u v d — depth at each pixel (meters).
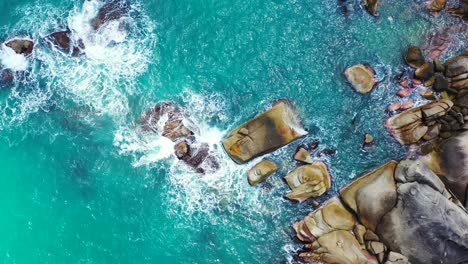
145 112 24.50
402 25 24.48
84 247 23.44
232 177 23.97
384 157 23.73
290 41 24.77
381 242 21.95
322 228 22.70
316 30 24.77
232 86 24.62
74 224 23.69
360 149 23.91
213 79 24.72
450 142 22.59
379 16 24.56
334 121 24.16
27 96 24.72
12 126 24.56
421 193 21.45
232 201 23.89
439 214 20.97
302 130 23.91
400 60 24.22
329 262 22.39
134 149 24.33
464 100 23.14
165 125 24.33
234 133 23.80
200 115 24.45
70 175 24.14
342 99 24.30
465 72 23.20
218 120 24.41
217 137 24.25
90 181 24.11
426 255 21.08
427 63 23.73
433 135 23.14
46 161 24.25
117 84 24.73
